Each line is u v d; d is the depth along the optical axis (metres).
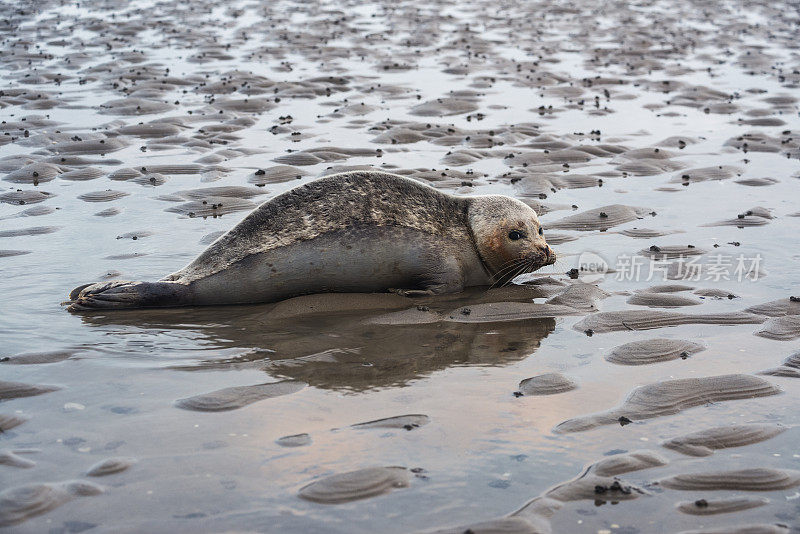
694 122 13.07
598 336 5.81
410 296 6.73
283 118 13.02
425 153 11.30
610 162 10.85
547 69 17.22
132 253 7.47
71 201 9.12
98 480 3.94
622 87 15.64
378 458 4.14
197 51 18.83
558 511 3.74
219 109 13.64
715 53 19.42
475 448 4.25
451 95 14.75
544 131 12.45
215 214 8.74
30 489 3.84
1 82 15.47
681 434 4.40
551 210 8.93
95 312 6.20
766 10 27.23
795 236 7.95
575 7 27.98
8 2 27.64
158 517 3.67
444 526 3.62
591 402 4.77
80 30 21.89
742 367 5.25
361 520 3.66
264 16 25.38
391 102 14.44
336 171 10.23
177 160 10.80
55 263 7.20
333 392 4.89
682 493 3.89
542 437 4.38
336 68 17.30
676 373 5.17
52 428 4.42
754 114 13.47
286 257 6.48
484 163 10.82
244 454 4.17
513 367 5.29
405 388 4.96
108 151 11.23
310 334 5.84
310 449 4.22
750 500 3.83
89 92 14.77
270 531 3.59
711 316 6.09
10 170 10.27
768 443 4.32
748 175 10.14
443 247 6.84
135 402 4.72
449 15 25.64
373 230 6.64
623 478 4.00
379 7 27.58
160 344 5.59
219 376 5.08
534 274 7.25
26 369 5.14
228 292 6.44
